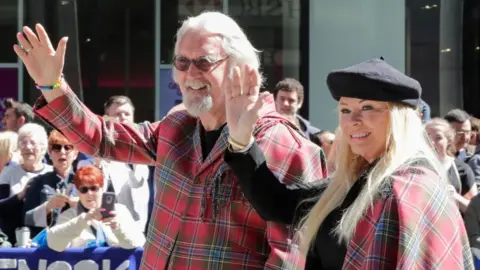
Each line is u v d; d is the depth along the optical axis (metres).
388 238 1.87
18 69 8.77
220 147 2.44
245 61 2.46
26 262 4.10
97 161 4.82
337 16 8.48
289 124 2.58
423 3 8.66
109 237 4.15
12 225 4.51
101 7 8.83
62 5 8.80
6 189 4.99
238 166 2.28
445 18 8.74
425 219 1.85
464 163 5.44
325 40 8.50
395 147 1.97
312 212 2.18
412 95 2.01
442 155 4.97
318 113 8.49
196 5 8.80
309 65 8.53
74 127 2.70
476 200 4.39
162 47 8.85
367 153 2.07
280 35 8.67
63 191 4.56
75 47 8.80
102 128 2.76
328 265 2.15
